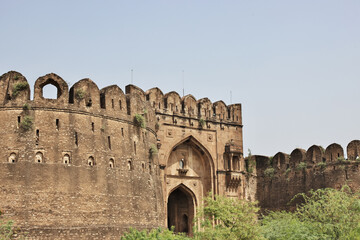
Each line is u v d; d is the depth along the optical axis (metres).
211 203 43.53
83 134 37.75
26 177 35.56
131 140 40.91
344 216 38.91
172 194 52.66
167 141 49.19
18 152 36.06
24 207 35.06
